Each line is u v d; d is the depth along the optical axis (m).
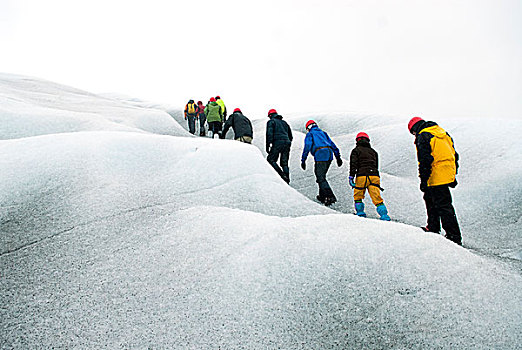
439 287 1.78
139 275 1.84
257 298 1.70
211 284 1.77
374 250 1.98
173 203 2.71
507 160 4.83
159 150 3.53
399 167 5.80
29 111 5.77
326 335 1.57
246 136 5.65
